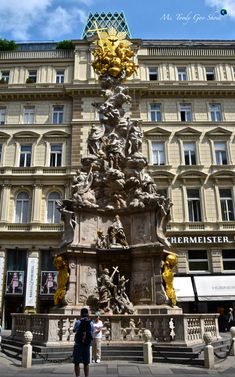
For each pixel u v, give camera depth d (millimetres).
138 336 12297
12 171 34312
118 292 14320
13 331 15180
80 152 34656
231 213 33281
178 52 39688
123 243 15688
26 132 35625
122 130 18625
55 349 11438
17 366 10734
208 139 35594
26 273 31109
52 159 35344
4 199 33156
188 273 30688
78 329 8203
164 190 33844
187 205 33250
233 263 31344
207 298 28719
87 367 7965
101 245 15516
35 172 34125
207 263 31406
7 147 35406
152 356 11242
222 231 31641
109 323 12578
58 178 33688
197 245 31453
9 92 37125
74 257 15094
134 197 16625
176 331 11914
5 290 30719
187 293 29094
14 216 33156
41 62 39188
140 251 15023
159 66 38938
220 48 39812
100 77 21234
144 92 37031
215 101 37438
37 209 32750
